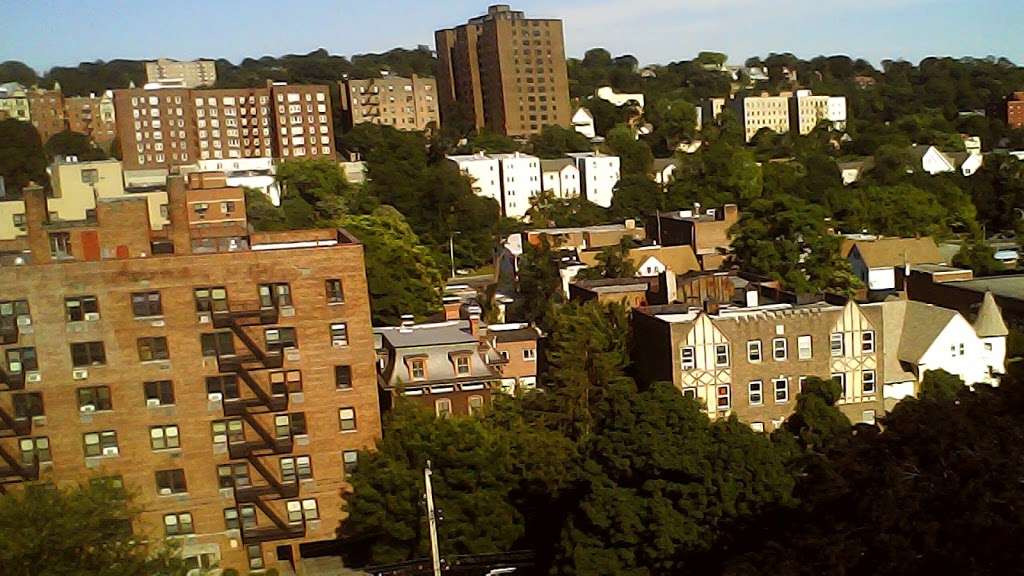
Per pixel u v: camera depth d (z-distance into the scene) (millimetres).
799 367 71562
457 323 84250
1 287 60188
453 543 58781
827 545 36781
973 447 36500
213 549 64500
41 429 61469
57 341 61219
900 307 77562
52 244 69438
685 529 48406
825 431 62312
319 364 65062
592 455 54219
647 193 194625
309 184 170500
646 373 75250
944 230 161625
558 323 78500
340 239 74062
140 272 61969
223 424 64250
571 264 119562
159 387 62969
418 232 168750
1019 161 194750
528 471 59938
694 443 50062
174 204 66500
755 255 114438
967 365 74000
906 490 35625
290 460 65312
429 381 74000
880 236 144500
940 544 33344
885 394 73500
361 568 64000
